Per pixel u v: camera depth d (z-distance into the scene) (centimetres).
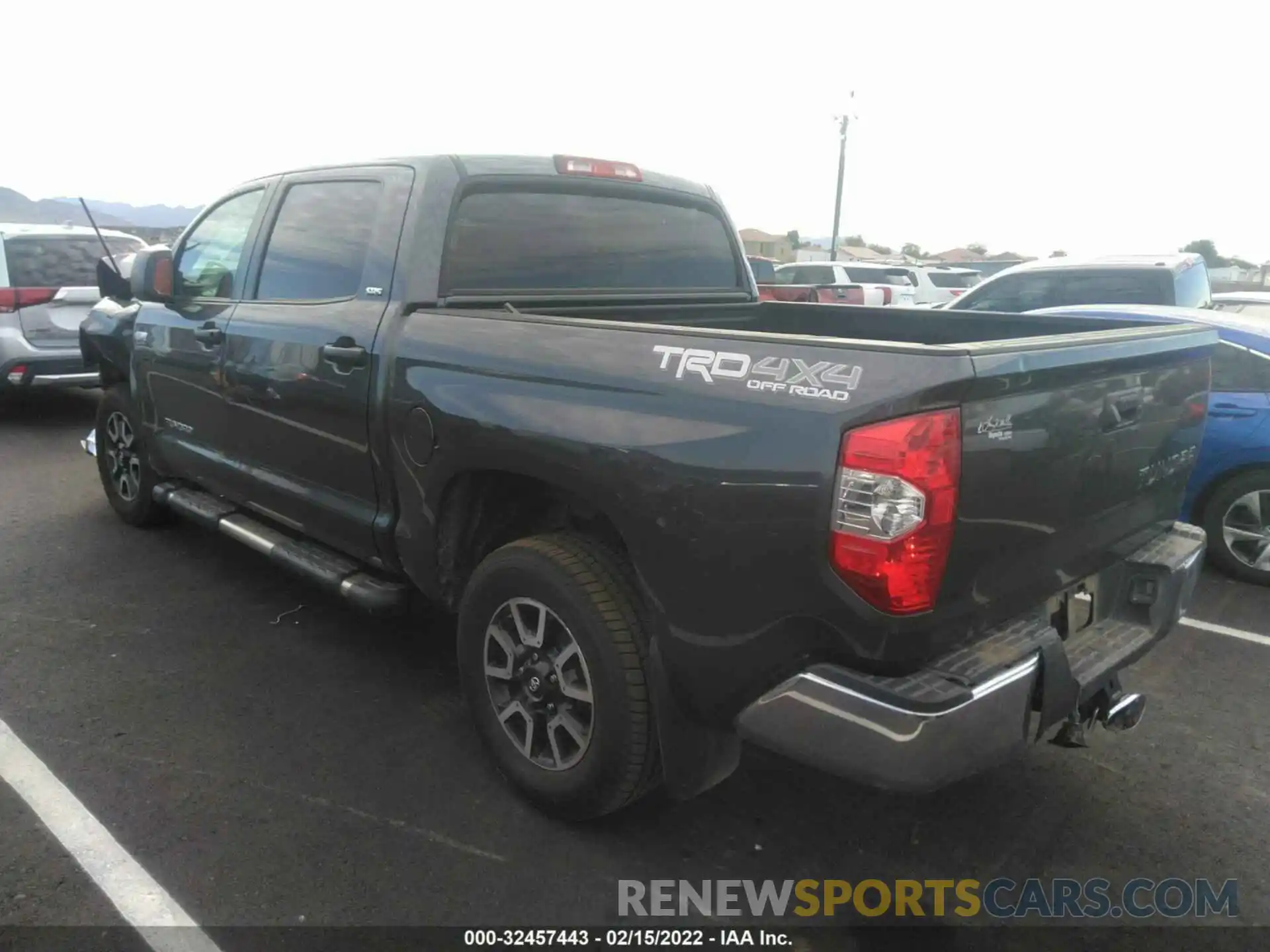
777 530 239
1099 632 302
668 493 259
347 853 300
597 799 298
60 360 878
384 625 467
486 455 308
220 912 274
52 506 648
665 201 434
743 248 484
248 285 435
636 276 422
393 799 329
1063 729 282
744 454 244
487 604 321
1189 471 334
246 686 405
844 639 235
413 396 334
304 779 339
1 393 1069
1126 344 273
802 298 1252
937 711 226
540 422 291
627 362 277
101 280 575
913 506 222
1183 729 390
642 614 288
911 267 2281
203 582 516
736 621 252
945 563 229
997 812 332
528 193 380
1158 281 835
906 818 328
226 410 445
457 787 337
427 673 421
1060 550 272
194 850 300
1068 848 313
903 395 221
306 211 409
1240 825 328
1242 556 568
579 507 299
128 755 352
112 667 419
